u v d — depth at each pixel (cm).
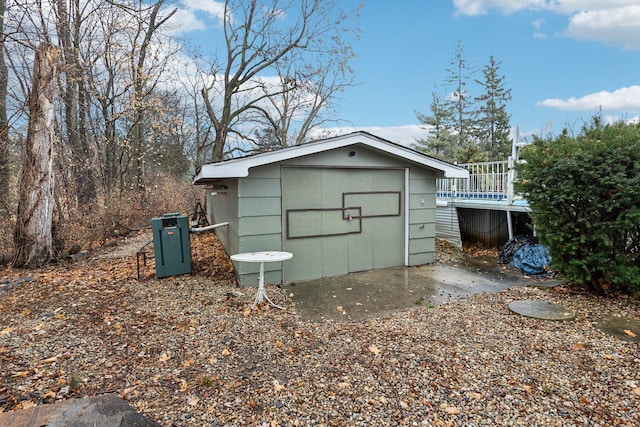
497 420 221
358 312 425
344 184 604
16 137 739
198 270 615
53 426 167
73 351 315
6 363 289
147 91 1241
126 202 1227
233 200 595
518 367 282
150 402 242
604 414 225
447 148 2564
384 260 650
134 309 424
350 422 222
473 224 863
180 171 1766
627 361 288
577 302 427
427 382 264
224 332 360
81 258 737
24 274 598
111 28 1080
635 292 418
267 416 227
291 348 325
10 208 752
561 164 420
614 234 419
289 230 559
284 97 1493
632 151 390
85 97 1142
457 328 362
